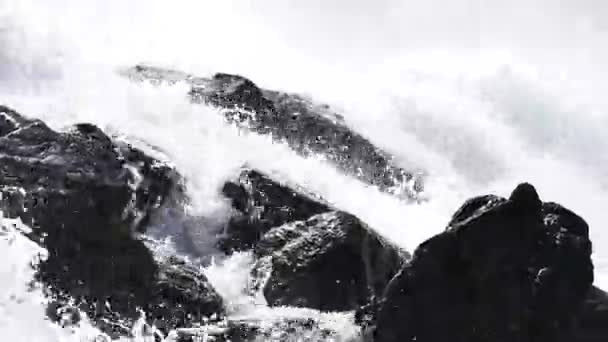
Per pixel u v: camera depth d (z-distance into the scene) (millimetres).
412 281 10453
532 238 10430
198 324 11500
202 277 12281
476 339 10156
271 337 10898
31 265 11422
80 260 11836
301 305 12273
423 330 10266
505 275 10258
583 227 10758
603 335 10195
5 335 10320
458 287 10359
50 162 12609
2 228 11883
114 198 12516
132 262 12023
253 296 12469
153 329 11406
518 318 10117
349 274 12617
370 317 10570
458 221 10797
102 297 11570
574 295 10281
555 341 10094
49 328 10734
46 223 12023
